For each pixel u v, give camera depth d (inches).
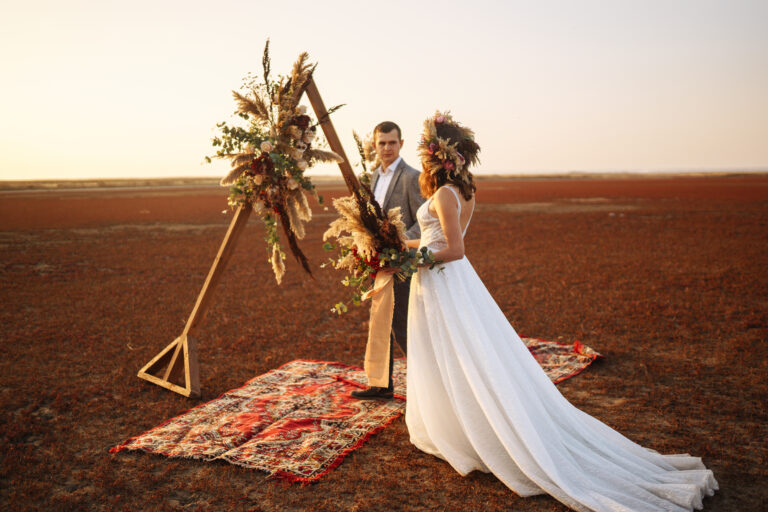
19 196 2324.1
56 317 267.0
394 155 174.1
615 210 1049.5
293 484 108.9
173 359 168.1
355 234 130.8
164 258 497.7
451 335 112.6
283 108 141.2
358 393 155.3
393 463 117.6
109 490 107.9
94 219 991.6
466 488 106.3
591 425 114.9
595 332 227.3
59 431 137.0
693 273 366.3
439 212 119.5
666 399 152.2
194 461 119.3
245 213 159.2
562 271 388.2
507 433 103.6
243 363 194.7
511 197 1705.2
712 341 208.8
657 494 96.3
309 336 231.1
